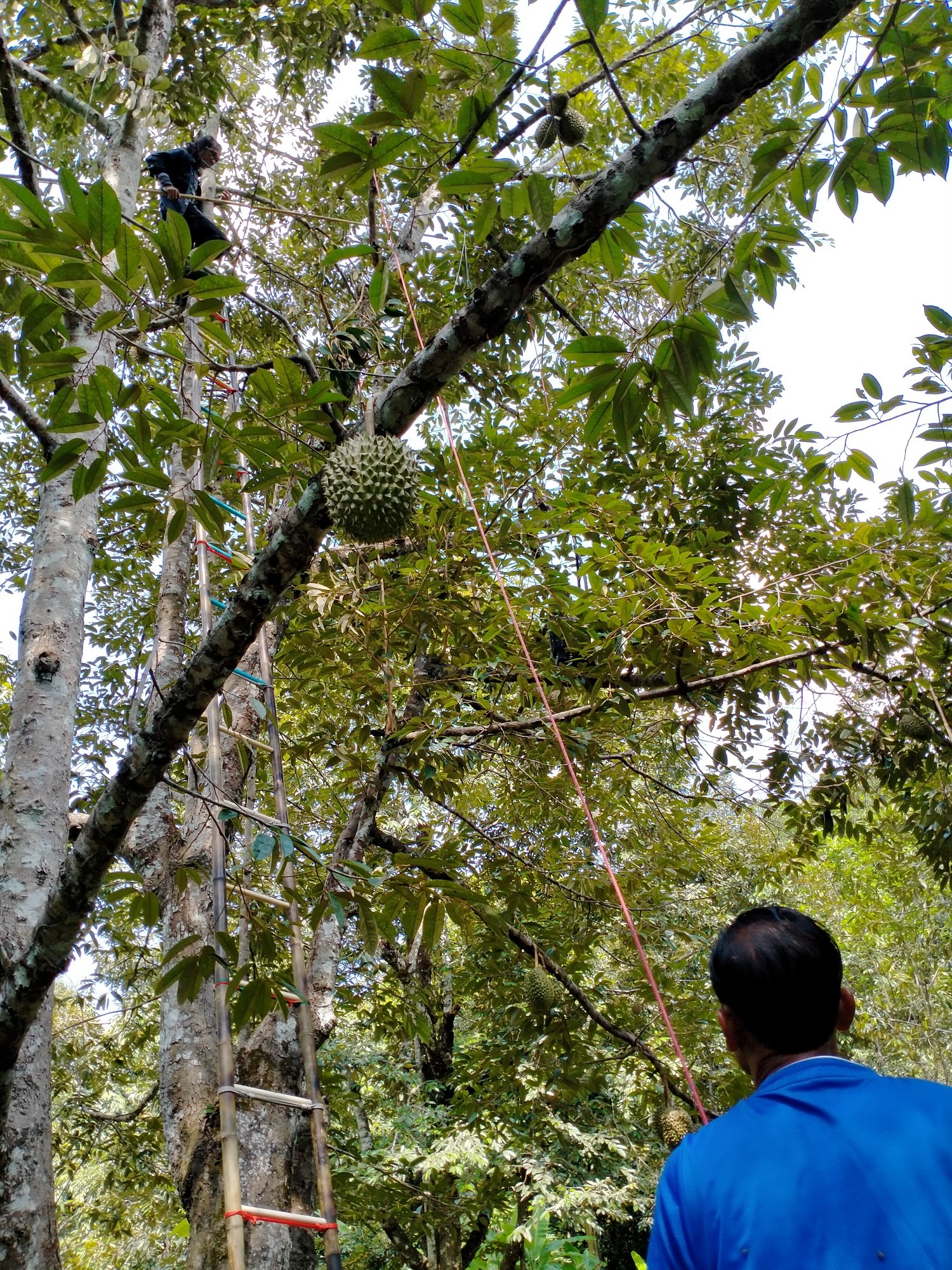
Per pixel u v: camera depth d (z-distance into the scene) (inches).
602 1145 436.1
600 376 110.6
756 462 262.7
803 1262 50.6
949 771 247.3
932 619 226.2
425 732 216.2
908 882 462.0
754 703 250.8
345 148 99.3
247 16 309.0
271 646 237.3
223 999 141.5
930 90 110.1
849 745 246.7
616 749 256.7
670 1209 57.9
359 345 140.6
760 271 117.6
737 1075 249.6
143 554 362.3
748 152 215.2
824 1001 64.8
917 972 623.8
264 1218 132.7
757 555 251.8
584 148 269.0
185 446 123.0
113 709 378.9
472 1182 444.8
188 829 197.8
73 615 171.2
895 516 233.9
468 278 261.9
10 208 114.3
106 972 346.0
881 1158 54.1
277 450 117.6
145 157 221.0
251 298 128.8
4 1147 134.4
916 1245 50.2
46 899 147.8
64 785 159.6
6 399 163.6
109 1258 516.1
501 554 234.8
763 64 92.3
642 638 218.4
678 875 273.0
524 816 281.0
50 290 105.2
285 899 145.7
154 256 100.2
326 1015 208.2
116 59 197.8
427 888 122.5
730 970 66.9
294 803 301.7
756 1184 54.5
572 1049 251.6
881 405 165.8
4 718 339.6
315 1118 146.1
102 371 110.7
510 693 256.5
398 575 227.6
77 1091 355.9
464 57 95.7
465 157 106.4
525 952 262.5
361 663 223.6
